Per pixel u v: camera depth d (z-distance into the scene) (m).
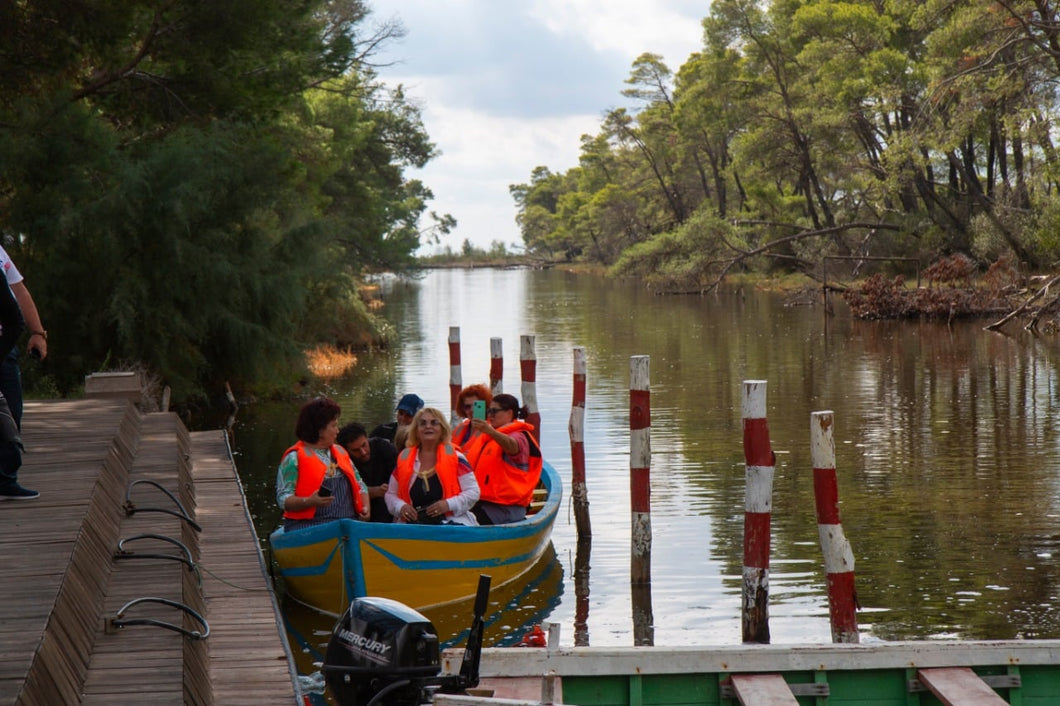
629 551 11.86
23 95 21.11
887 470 15.32
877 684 6.41
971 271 44.47
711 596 10.20
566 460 16.77
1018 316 39.91
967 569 10.69
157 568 6.37
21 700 3.63
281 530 9.89
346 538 9.27
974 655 6.38
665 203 98.69
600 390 24.70
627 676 6.30
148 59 22.73
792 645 6.38
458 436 11.23
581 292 76.12
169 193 20.88
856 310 44.41
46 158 20.47
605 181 125.56
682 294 66.56
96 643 5.14
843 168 55.38
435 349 35.97
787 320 44.69
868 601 9.78
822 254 55.22
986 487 14.16
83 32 19.67
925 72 46.78
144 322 21.73
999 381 24.34
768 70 63.12
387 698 4.50
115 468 8.15
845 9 50.34
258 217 23.88
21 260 20.89
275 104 23.64
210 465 12.65
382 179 55.81
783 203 66.94
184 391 22.66
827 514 8.24
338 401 23.75
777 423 19.56
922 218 53.84
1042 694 6.41
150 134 23.22
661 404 22.08
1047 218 40.88
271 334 23.38
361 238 43.56
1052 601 9.66
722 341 35.91
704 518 13.02
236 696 5.82
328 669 4.68
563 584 10.73
